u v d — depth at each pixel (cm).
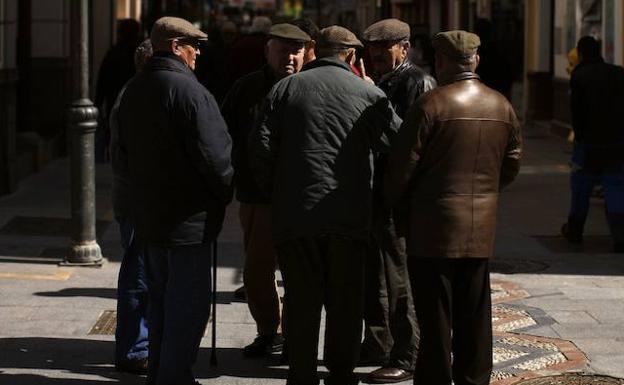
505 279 2083
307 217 1300
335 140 1308
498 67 3172
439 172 1258
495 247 2394
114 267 2119
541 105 5462
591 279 2089
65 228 2517
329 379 1365
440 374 1276
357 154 1316
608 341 1650
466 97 1259
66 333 1659
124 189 1457
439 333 1273
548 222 2695
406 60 1481
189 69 1354
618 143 2344
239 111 1545
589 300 1909
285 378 1465
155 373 1398
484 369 1293
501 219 2736
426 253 1262
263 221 1527
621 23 3916
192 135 1314
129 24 3175
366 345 1505
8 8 3017
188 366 1363
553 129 4959
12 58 3067
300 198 1305
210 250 1372
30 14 3853
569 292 1973
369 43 1469
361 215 1318
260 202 1523
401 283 1450
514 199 3038
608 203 2353
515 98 6319
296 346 1336
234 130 1548
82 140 2094
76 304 1827
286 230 1312
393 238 1445
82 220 2108
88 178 2108
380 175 1420
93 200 2122
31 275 2027
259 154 1328
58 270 2072
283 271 1338
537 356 1570
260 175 1343
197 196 1341
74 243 2117
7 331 1662
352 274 1330
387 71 1473
